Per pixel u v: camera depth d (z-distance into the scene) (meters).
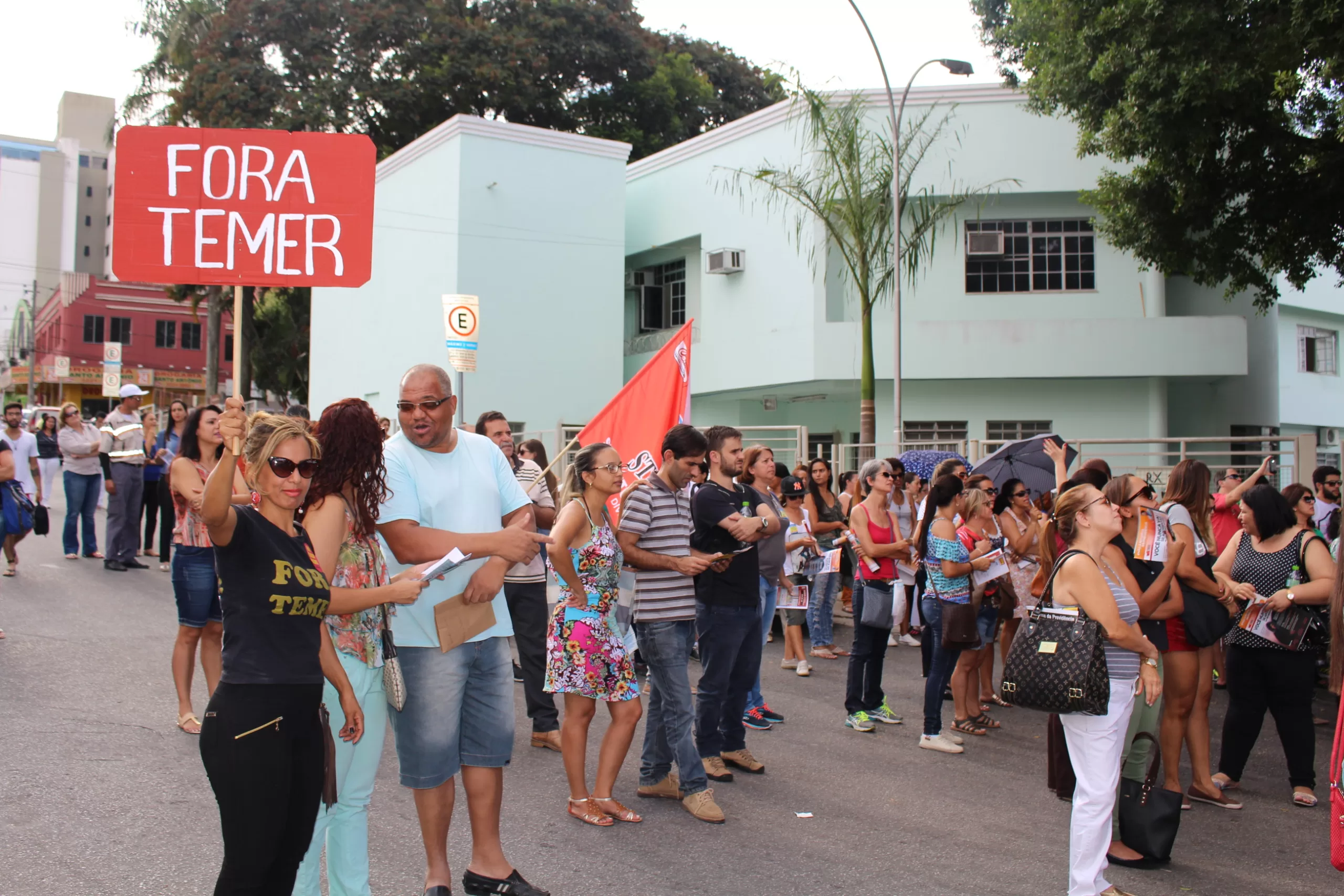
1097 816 4.57
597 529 5.52
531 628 6.89
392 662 4.02
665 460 5.93
